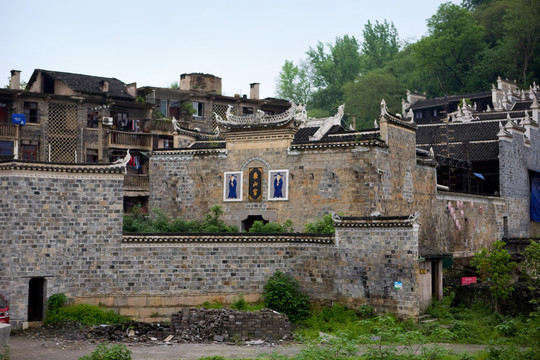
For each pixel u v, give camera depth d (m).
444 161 59.25
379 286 39.88
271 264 42.50
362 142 45.69
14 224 38.38
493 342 34.53
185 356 32.38
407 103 99.19
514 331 36.53
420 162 50.91
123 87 66.50
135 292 40.72
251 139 49.41
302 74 114.69
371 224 40.28
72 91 62.53
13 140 57.28
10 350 33.50
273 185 48.53
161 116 67.56
